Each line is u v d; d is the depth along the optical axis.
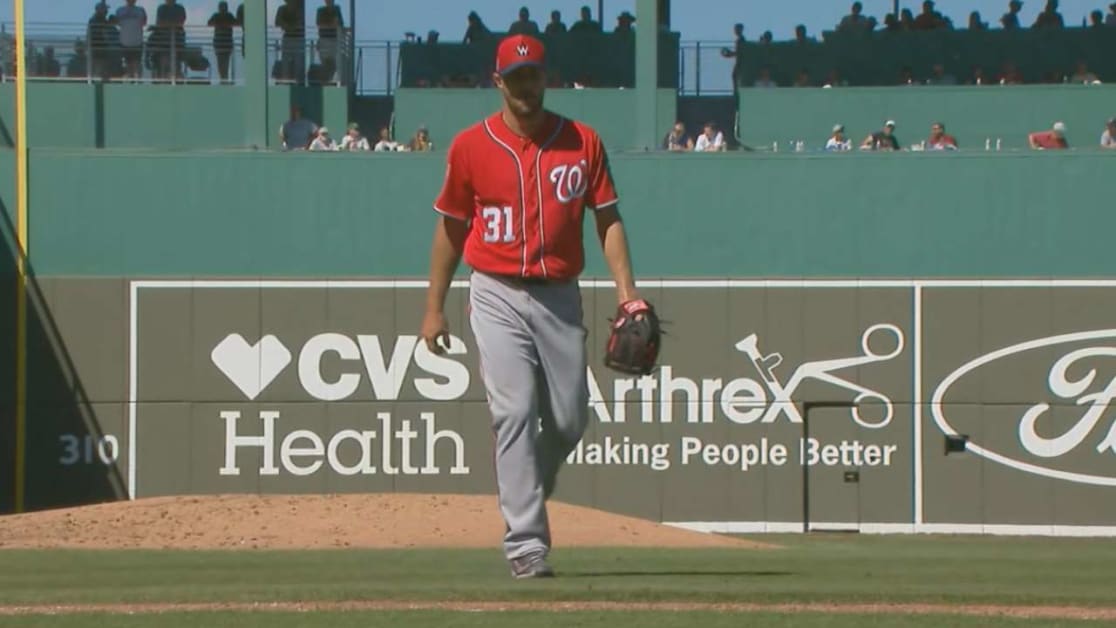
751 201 75.25
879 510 73.31
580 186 27.09
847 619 22.41
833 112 88.38
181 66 86.00
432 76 95.50
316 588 25.77
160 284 75.25
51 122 84.75
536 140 27.05
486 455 74.25
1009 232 74.19
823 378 73.88
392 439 74.62
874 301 73.94
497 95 88.19
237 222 76.06
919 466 73.31
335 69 88.69
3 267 75.44
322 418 74.75
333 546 49.69
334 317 74.94
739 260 75.25
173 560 37.84
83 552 42.50
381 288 74.94
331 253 75.94
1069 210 73.94
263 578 30.42
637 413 74.06
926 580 29.19
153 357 75.06
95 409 74.88
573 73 97.06
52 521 54.47
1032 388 73.12
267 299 75.12
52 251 75.75
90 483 74.81
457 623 21.94
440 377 74.62
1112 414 72.69
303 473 74.75
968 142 87.75
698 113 90.19
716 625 21.75
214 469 74.75
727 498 73.75
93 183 75.94
